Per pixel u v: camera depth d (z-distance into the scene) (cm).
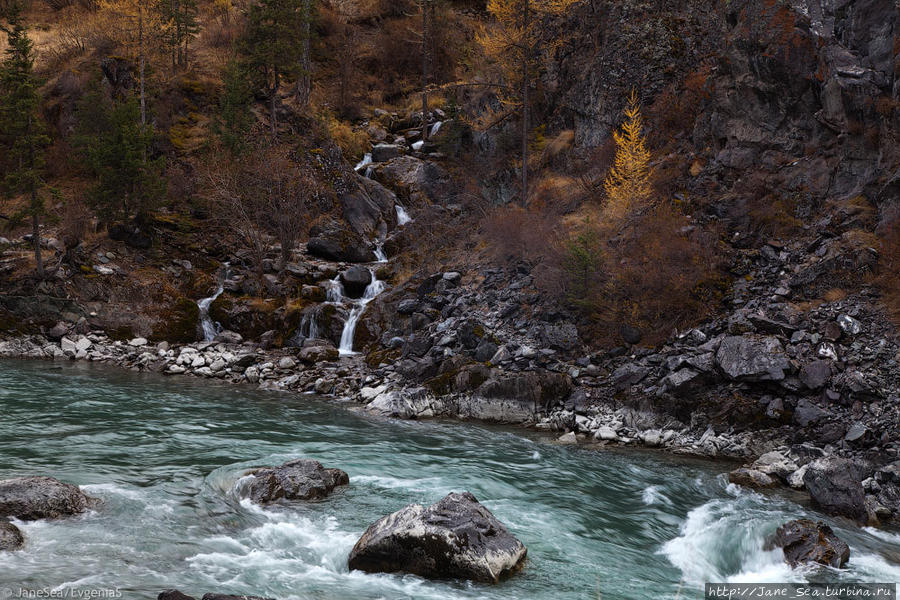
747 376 1404
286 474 954
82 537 730
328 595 635
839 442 1241
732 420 1389
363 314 2288
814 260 1661
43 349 2212
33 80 2330
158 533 762
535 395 1591
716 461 1308
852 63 1841
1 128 2339
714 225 1883
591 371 1633
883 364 1348
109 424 1334
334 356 2125
